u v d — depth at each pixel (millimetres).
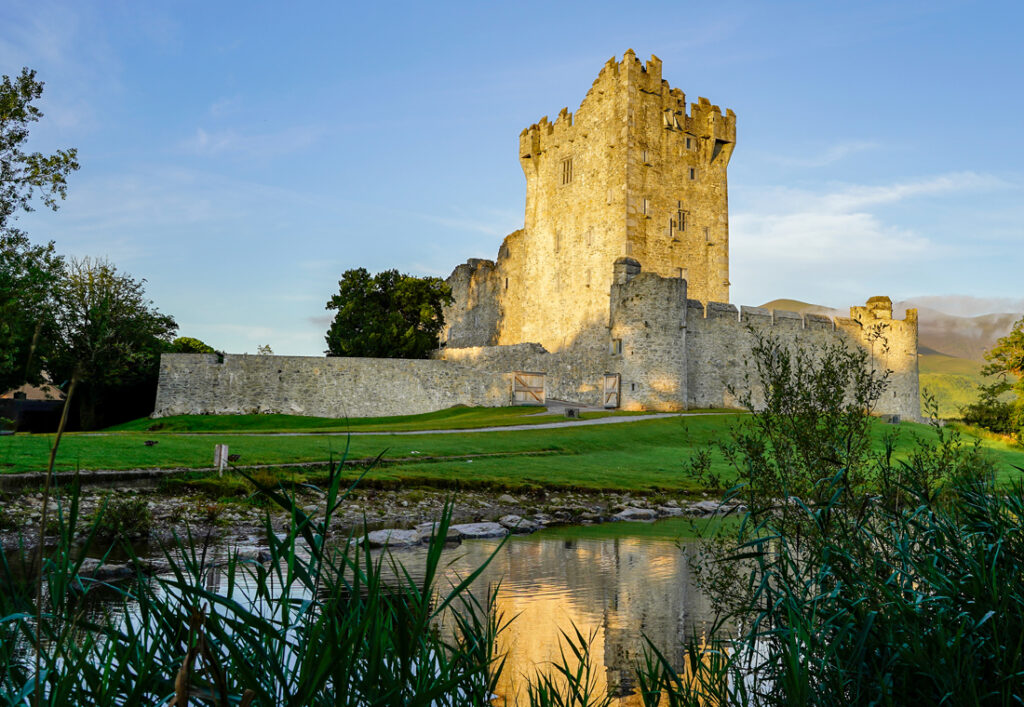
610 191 62188
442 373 55500
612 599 10305
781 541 5578
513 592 10609
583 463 30984
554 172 68688
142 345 57562
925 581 5145
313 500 19250
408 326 68625
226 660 3189
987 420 55438
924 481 6457
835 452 6531
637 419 45500
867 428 6828
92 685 3006
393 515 18875
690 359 55500
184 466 21250
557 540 16219
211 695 2502
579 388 61406
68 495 15875
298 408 54562
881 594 4922
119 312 54938
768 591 5305
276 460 23688
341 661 2844
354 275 70250
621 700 6359
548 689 5824
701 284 64688
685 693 5312
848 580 5043
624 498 24672
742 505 7039
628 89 61719
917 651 4188
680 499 24938
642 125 62562
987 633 4531
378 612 3205
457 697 3625
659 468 30969
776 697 4805
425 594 3033
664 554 14297
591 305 62312
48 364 51000
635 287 54750
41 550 2453
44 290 31594
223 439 28625
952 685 4023
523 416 47688
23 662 3361
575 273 64688
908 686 4402
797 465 6703
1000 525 5469
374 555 12969
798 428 6660
